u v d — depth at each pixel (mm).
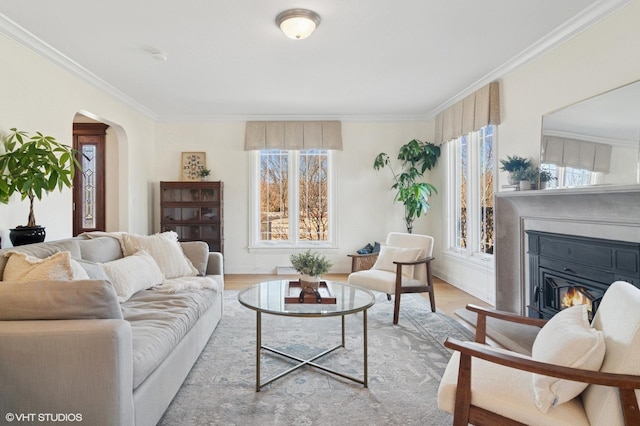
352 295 2449
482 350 1311
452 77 3762
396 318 3207
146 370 1532
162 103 4711
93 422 1322
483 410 1312
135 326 1856
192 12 2477
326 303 2229
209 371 2289
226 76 3723
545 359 1332
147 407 1567
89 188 4941
